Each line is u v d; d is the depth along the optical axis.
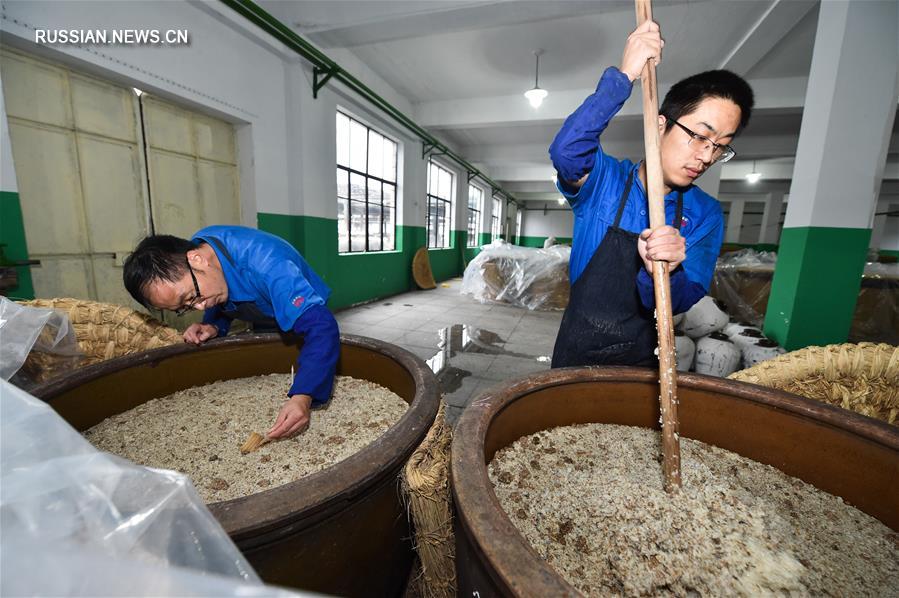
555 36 4.07
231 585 0.20
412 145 6.37
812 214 2.54
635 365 1.05
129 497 0.26
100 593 0.19
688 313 2.80
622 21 3.76
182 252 0.88
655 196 0.63
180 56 2.74
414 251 6.85
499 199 14.44
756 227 14.58
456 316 4.59
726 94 0.70
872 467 0.66
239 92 3.26
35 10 2.00
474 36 4.12
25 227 2.18
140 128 2.70
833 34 2.46
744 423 0.82
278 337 1.22
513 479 0.71
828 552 0.58
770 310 2.91
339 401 1.06
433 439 0.67
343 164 4.91
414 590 0.82
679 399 0.88
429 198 7.98
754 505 0.67
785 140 6.95
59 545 0.21
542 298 5.14
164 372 1.07
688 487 0.70
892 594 0.51
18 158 2.13
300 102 3.82
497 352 3.21
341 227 4.99
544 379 0.83
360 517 0.57
